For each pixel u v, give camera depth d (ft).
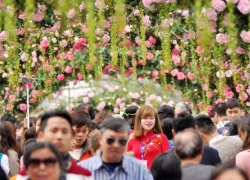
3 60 71.15
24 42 63.93
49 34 75.66
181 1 49.73
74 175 32.76
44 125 33.73
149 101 91.40
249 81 68.74
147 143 49.42
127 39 74.02
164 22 57.98
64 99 94.68
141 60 79.87
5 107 84.33
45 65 80.18
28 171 30.12
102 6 51.75
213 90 80.64
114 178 34.88
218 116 60.75
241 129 42.42
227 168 28.45
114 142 34.35
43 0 50.01
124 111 59.06
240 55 51.11
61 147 33.32
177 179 33.55
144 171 35.24
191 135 36.63
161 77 82.17
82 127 43.32
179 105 59.31
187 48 76.59
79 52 79.46
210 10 48.37
